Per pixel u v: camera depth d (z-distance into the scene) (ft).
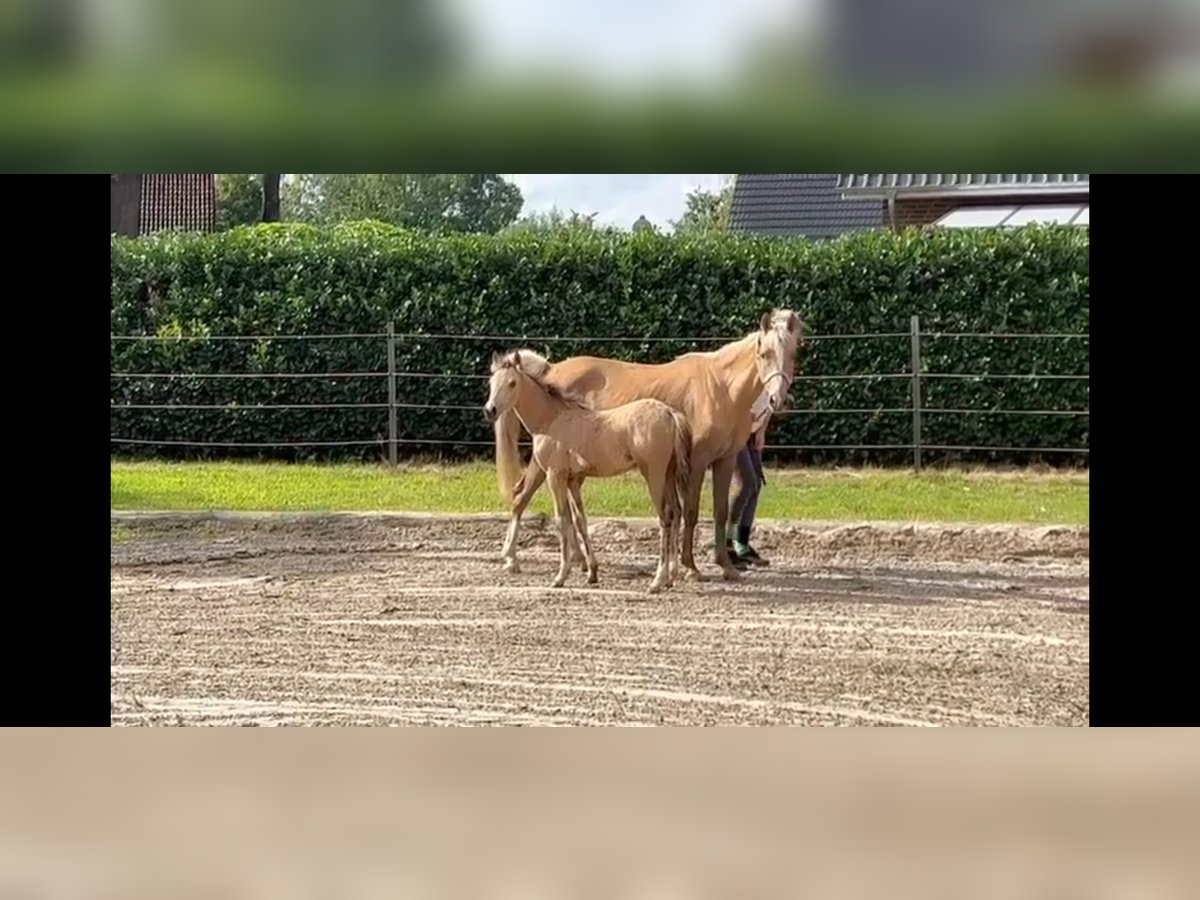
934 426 47.85
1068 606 31.04
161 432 50.90
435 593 32.35
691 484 32.91
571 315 49.16
